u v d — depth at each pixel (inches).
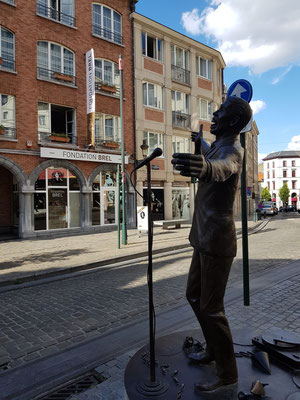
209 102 997.8
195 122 926.4
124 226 463.2
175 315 183.0
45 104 615.5
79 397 104.9
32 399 108.6
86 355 138.0
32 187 582.9
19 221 576.1
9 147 560.1
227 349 90.4
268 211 1676.9
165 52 847.7
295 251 413.7
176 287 245.6
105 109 713.0
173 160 70.1
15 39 575.2
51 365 130.3
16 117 570.9
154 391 88.2
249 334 126.0
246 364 102.6
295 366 97.0
